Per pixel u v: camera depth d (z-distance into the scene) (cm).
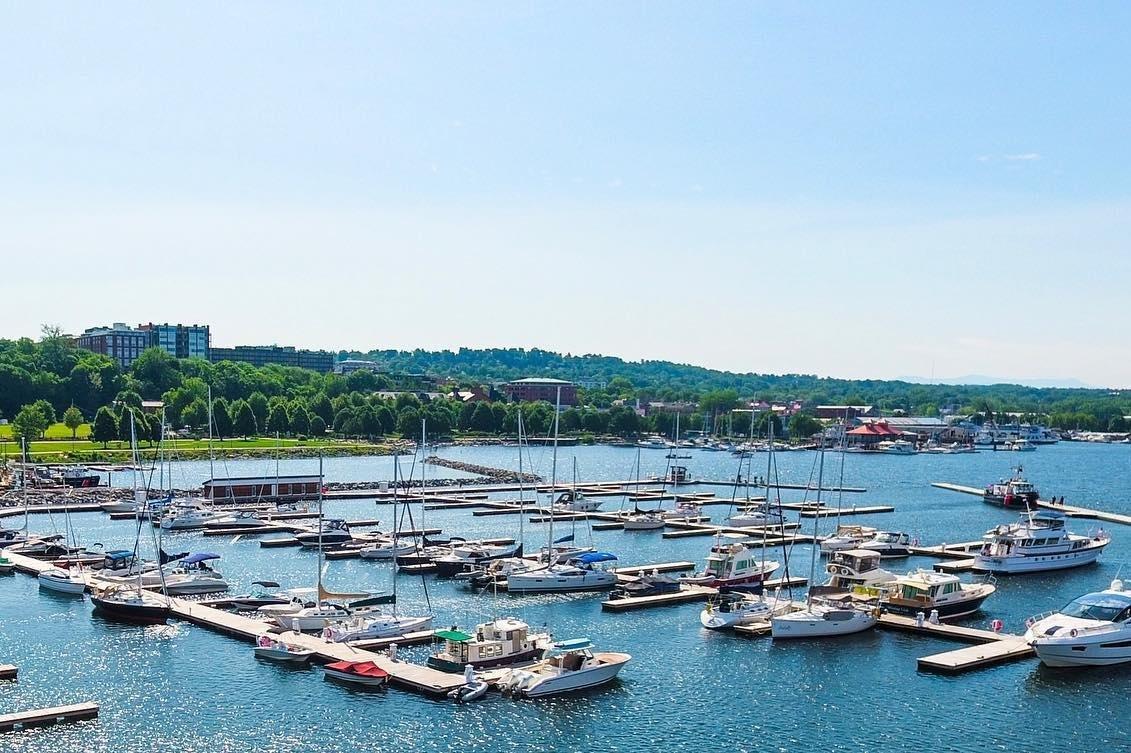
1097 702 8562
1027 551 14550
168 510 18712
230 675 9056
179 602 11650
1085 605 9931
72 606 11669
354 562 14725
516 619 10269
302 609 10812
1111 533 19712
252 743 7594
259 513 19512
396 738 7712
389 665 9112
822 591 11762
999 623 10625
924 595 11162
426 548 14938
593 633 10662
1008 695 8725
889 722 8131
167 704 8344
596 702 8512
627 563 15212
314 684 8831
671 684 8981
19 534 16038
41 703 8356
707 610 11019
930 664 9356
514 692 8612
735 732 7919
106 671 9181
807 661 9656
